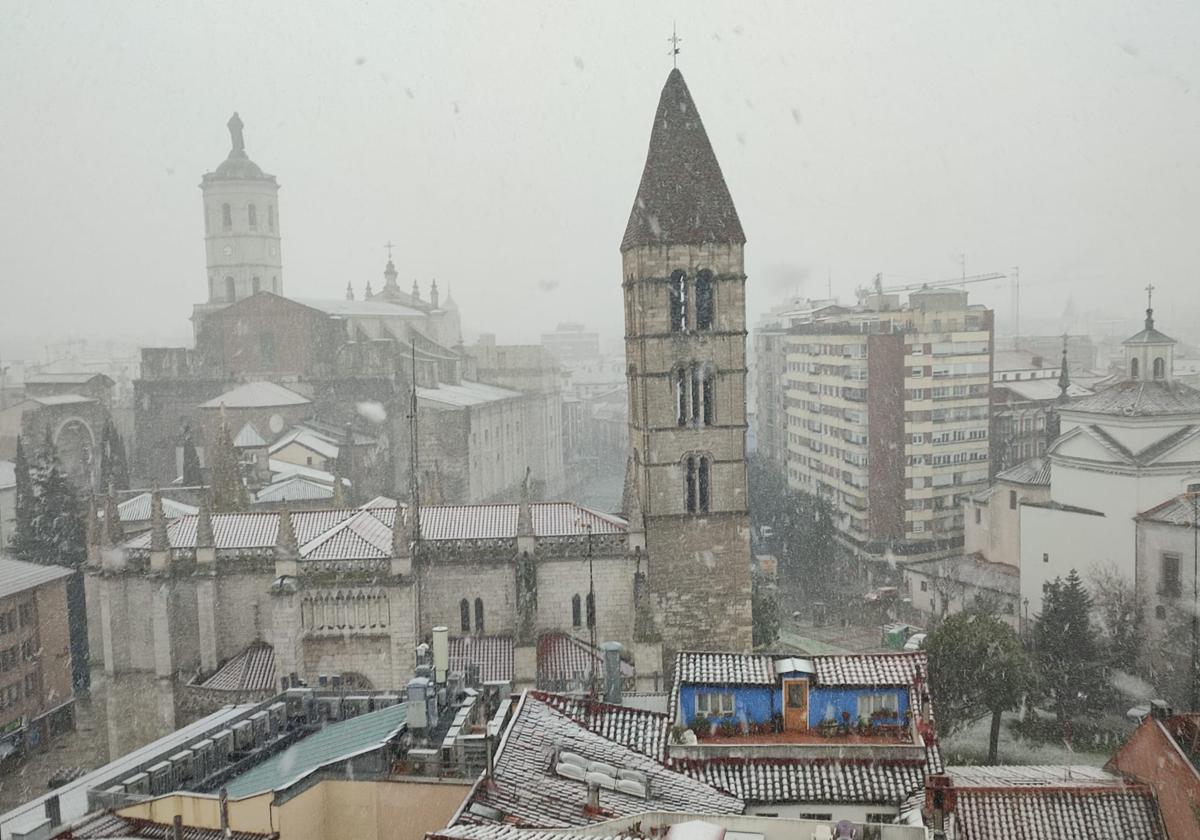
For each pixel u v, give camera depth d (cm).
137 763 4500
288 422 16538
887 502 16125
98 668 8594
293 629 7519
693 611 8262
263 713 4853
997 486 13275
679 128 8031
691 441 8131
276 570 7700
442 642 5553
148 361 18575
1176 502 10388
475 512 8469
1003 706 8400
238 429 16162
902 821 3991
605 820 3469
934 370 16050
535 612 7850
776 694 4872
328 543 7850
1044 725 9438
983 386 16488
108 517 8425
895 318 16550
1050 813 4350
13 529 15350
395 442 17388
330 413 17688
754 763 4519
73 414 18762
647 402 8081
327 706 5031
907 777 4397
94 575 8581
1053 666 9619
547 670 7700
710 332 8038
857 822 4016
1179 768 4228
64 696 10038
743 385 8125
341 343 18238
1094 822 4331
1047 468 12512
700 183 8025
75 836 3612
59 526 12550
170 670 7844
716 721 4878
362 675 7712
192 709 7675
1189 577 10019
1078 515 11294
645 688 7462
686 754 4541
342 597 7681
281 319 18388
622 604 8125
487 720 4744
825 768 4478
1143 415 10850
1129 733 9112
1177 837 4194
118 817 3744
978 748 8888
